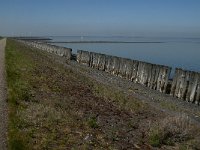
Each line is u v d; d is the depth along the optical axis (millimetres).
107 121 15617
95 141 12102
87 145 11461
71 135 12211
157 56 100438
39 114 13742
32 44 117625
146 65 33000
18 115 13117
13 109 13852
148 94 28188
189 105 24750
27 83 20734
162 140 13500
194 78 25562
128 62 37406
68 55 65312
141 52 127312
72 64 51781
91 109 17609
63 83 24719
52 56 63906
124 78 38312
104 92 24344
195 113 21734
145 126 15562
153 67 31656
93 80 32562
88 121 14352
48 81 23875
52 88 21312
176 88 27609
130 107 20109
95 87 26328
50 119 13352
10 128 11500
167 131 14031
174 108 22250
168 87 29781
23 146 10109
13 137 10648
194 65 69312
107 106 19328
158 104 23266
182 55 106000
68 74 32094
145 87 32375
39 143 10836
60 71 33312
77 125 13547
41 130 12117
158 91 30422
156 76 31031
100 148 11508
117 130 14281
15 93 16812
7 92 17141
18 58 37625
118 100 21922
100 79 35531
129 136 13758
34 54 53750
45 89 20469
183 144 13555
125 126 15250
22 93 16969
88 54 52719
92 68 49156
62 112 14914
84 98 20469
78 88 23938
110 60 43344
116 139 12961
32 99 16719
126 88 30438
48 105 15945
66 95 20109
